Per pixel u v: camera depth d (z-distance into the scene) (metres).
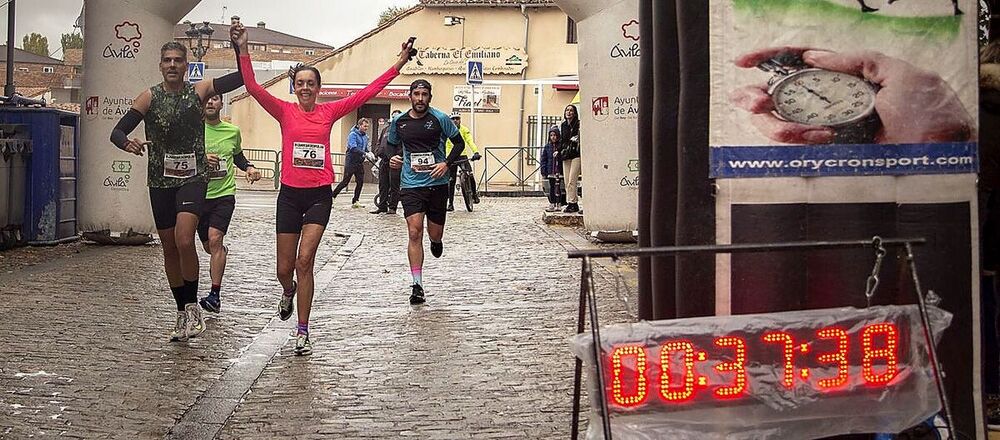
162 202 7.66
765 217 4.11
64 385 6.41
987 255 5.21
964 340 4.18
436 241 10.02
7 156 12.79
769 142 4.09
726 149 4.10
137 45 13.43
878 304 4.13
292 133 7.46
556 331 8.16
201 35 26.17
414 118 9.68
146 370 6.87
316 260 12.80
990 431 5.04
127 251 13.14
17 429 5.51
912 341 3.81
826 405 3.71
